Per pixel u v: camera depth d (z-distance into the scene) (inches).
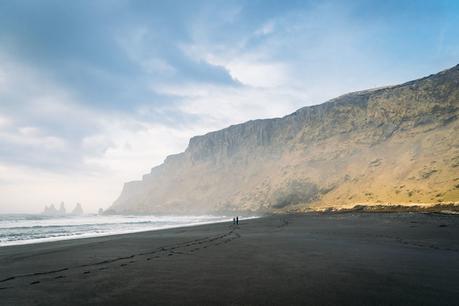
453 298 331.6
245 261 583.8
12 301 343.0
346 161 4446.4
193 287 388.2
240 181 6038.4
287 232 1283.2
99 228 2156.7
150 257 659.4
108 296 354.3
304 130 5541.3
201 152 7475.4
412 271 469.1
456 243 799.7
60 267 561.9
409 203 2741.1
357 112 4911.4
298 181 4653.1
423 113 4013.3
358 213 2751.0
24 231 1877.5
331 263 544.7
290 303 319.0
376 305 311.0
